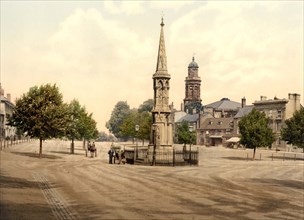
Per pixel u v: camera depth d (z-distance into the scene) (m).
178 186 28.62
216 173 39.84
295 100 103.00
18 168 37.28
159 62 53.19
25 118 54.19
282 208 21.25
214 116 149.00
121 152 50.50
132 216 17.89
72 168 40.03
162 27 53.97
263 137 66.00
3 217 16.48
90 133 71.25
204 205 21.25
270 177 37.88
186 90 187.75
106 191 25.19
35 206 19.25
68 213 18.11
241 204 21.97
